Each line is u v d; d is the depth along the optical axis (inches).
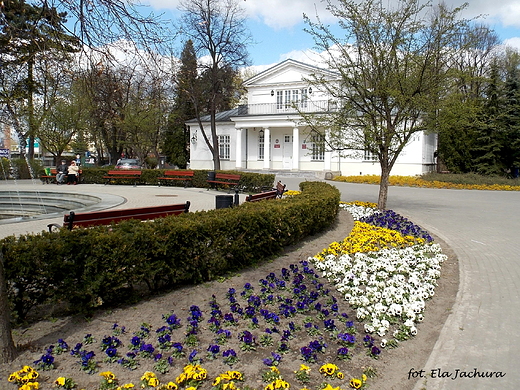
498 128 1067.3
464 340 172.4
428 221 481.7
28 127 908.0
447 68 462.6
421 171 1179.9
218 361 152.6
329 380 142.6
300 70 1331.2
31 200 701.3
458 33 442.3
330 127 494.9
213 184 890.7
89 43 229.6
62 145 1181.7
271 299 205.9
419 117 480.1
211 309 200.2
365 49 458.3
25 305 181.5
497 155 1095.6
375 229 384.8
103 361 150.6
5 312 148.1
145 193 774.5
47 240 182.2
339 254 301.3
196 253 231.9
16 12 214.1
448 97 456.1
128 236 198.7
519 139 1083.3
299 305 194.9
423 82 450.6
